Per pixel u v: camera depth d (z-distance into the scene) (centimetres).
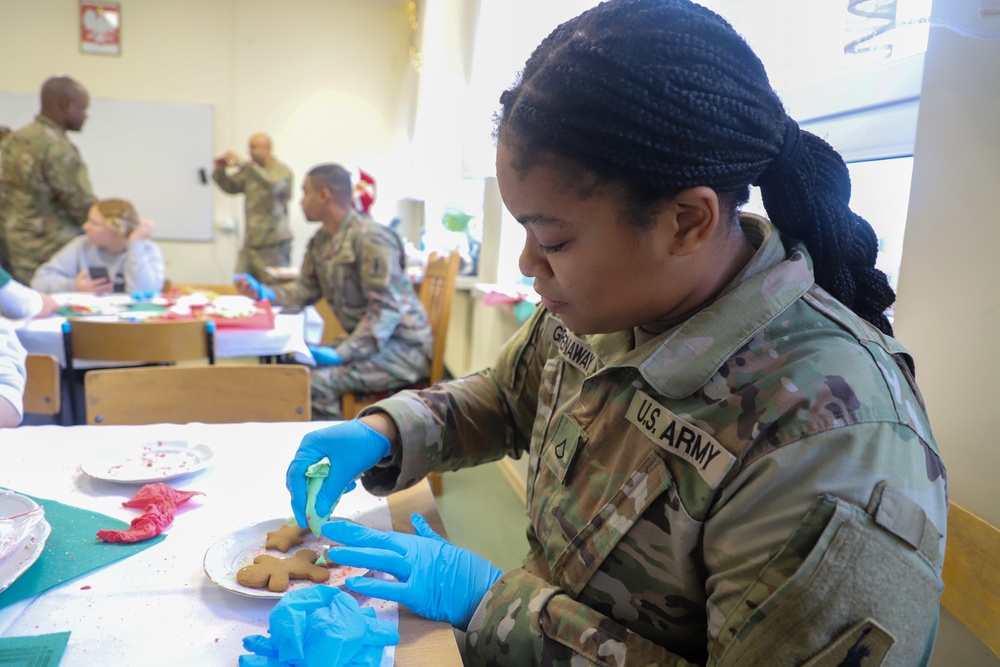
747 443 57
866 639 50
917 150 91
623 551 65
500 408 101
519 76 65
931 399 90
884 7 96
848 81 104
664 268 61
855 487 52
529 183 58
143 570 74
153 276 308
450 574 72
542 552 82
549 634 66
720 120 56
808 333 61
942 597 78
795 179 67
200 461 103
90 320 195
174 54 550
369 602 71
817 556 50
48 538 78
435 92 376
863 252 74
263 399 141
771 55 119
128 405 134
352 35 576
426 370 254
